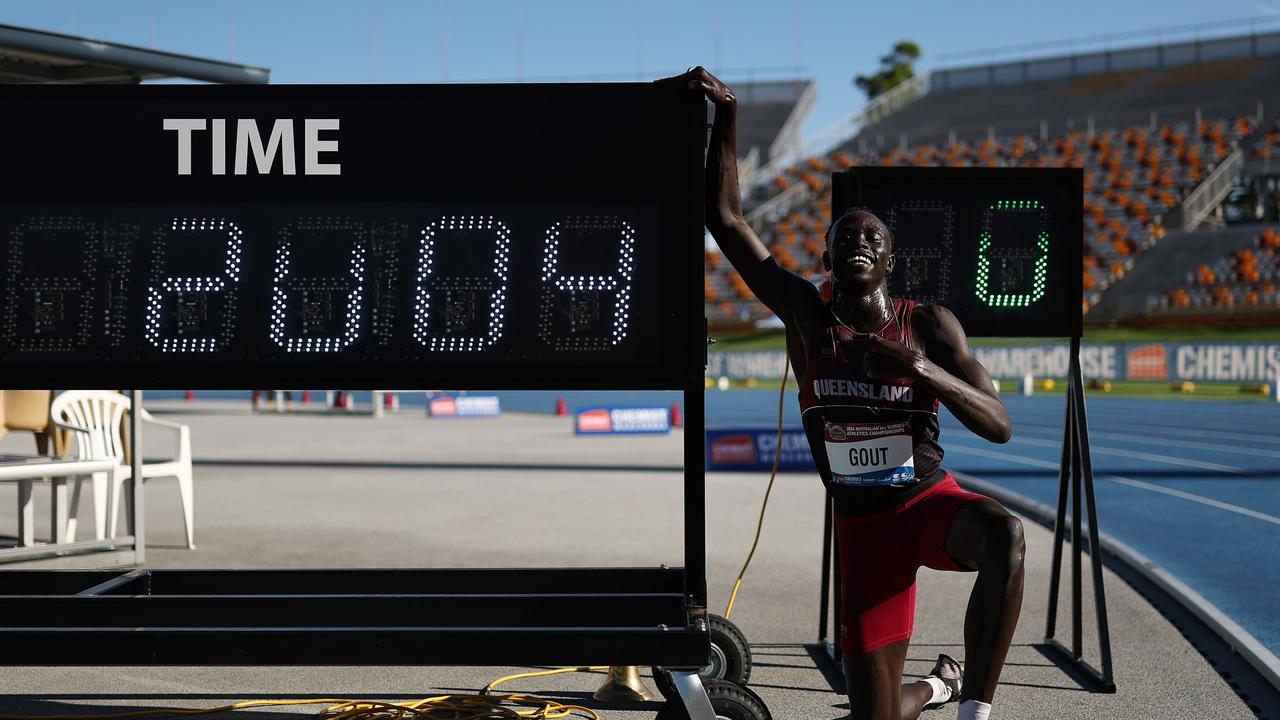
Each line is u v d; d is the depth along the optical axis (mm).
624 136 4168
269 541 9000
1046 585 7535
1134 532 9766
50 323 4258
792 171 64188
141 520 8023
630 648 3838
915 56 95188
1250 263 42812
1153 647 5895
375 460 16188
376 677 5395
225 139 4219
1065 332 5805
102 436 8680
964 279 5781
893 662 3725
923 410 3656
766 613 6699
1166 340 37625
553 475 14203
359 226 4215
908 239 5777
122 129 4234
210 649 3799
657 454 17156
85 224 4246
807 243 53250
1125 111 60969
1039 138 59469
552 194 4180
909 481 3648
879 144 65125
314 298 4230
